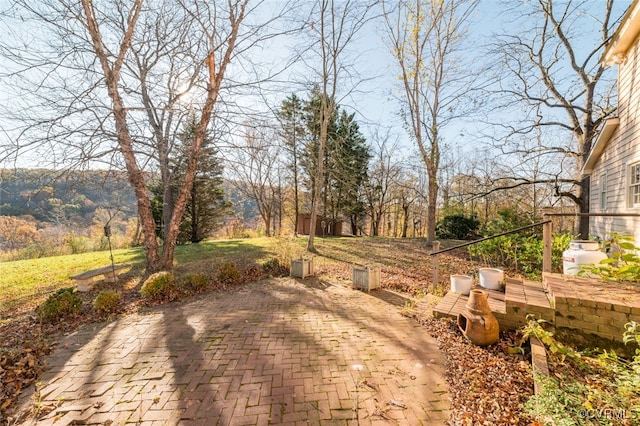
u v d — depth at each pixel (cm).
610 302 277
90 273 609
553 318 303
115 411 228
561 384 222
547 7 986
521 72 1044
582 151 984
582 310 289
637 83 525
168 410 228
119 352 324
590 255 409
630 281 349
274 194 2270
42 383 267
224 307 475
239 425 211
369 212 2225
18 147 509
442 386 253
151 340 353
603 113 933
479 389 241
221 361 299
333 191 1936
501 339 321
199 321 412
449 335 346
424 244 1176
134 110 622
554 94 1047
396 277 664
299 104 1512
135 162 646
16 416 225
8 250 1178
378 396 241
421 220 2491
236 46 685
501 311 339
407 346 328
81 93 549
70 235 1322
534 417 192
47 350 331
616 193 624
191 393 248
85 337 368
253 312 448
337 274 710
